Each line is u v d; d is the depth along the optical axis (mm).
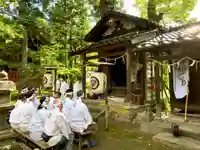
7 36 10281
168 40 5660
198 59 6395
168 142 5633
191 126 6023
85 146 5645
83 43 17406
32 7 14102
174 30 7730
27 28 14344
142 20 9148
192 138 5641
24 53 15359
